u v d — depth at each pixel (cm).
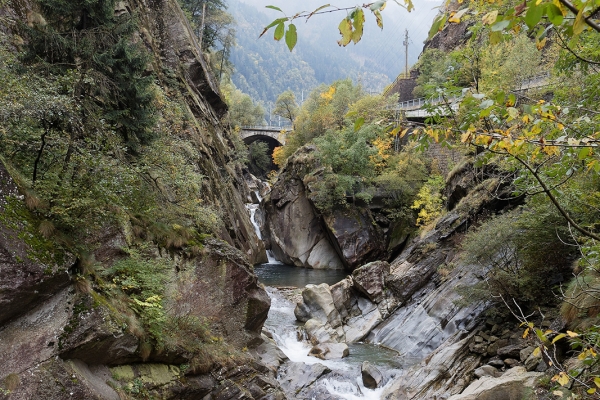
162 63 2412
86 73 925
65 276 688
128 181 958
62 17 1041
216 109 3291
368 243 3186
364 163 3362
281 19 213
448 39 4053
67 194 779
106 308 737
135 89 1069
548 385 855
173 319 962
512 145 285
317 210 3331
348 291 2014
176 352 888
